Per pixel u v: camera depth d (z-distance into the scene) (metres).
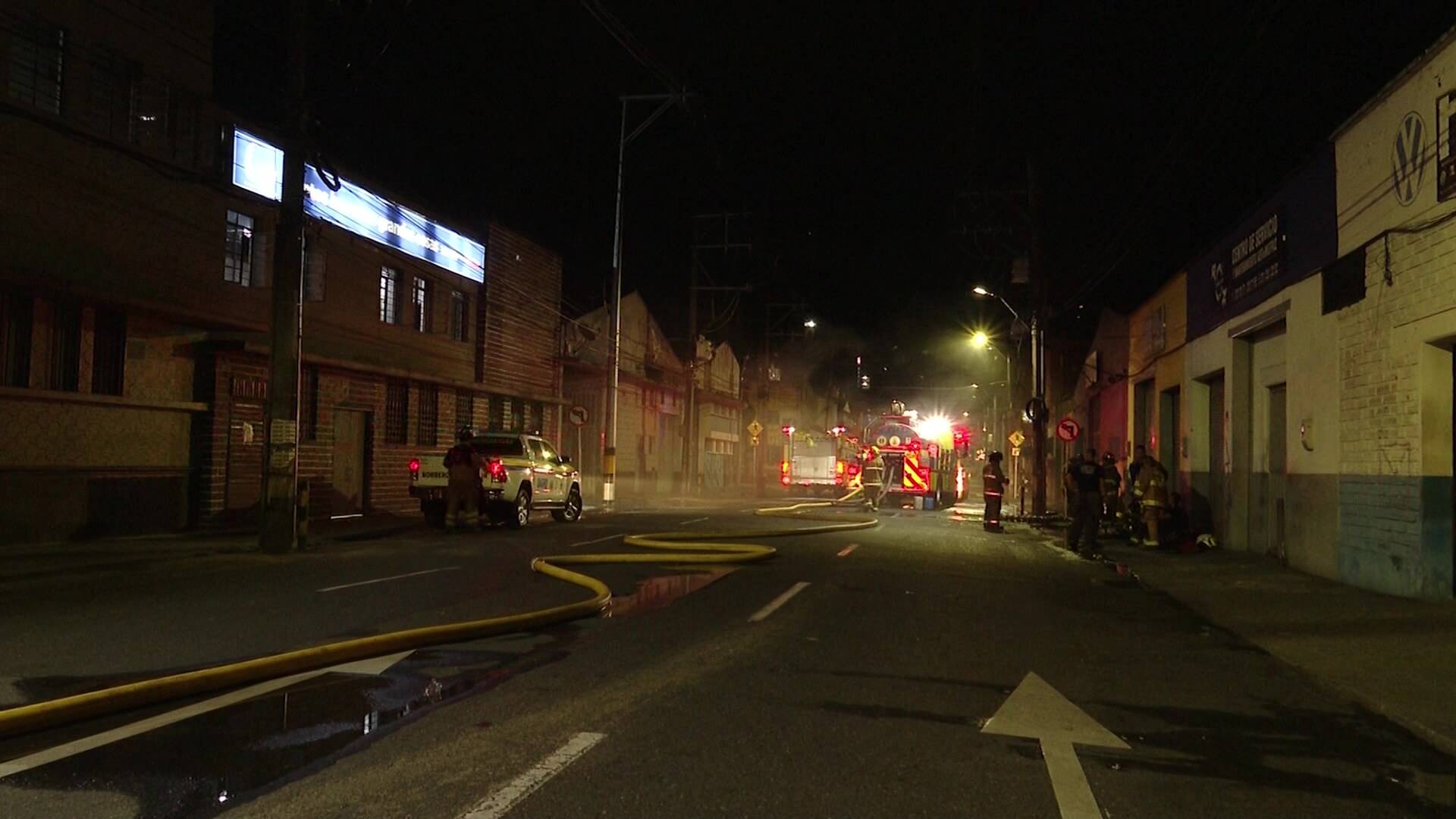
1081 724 6.48
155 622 9.14
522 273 31.33
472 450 19.73
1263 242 16.84
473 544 17.30
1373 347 12.66
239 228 19.31
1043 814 4.81
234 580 12.21
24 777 4.96
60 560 13.17
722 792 4.93
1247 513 18.81
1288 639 9.79
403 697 6.65
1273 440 17.45
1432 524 11.54
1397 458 12.05
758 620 9.92
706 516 27.11
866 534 21.58
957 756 5.68
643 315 44.56
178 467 17.75
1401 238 11.85
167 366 17.42
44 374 15.08
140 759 5.26
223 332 18.39
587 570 13.67
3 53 14.13
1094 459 24.72
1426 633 9.84
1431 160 11.10
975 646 8.99
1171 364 23.84
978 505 42.56
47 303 15.10
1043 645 9.24
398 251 24.45
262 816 4.46
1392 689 7.57
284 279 15.55
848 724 6.22
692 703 6.60
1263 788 5.37
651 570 13.79
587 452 39.59
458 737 5.73
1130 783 5.36
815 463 44.09
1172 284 23.59
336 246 22.03
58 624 9.00
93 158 15.68
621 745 5.62
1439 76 10.93
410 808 4.60
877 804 4.86
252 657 7.68
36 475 14.88
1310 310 14.79
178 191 17.53
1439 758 6.04
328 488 22.02
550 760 5.34
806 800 4.87
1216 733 6.45
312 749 5.46
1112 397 31.33
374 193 23.38
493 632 8.86
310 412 21.45
